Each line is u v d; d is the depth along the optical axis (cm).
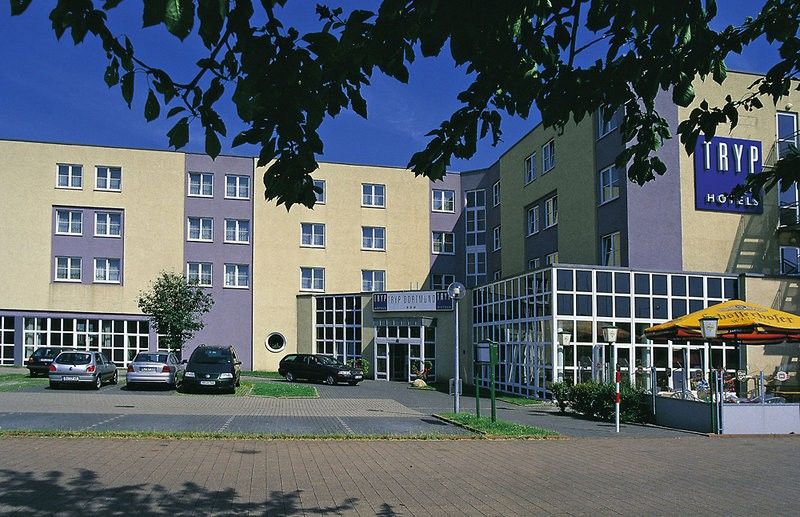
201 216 4516
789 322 1758
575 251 3269
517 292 3028
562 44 475
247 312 4544
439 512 828
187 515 786
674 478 1073
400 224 4866
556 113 501
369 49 404
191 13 295
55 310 4266
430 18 383
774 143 2936
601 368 2503
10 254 4241
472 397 2794
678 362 2728
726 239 2889
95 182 4384
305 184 467
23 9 318
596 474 1105
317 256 4700
